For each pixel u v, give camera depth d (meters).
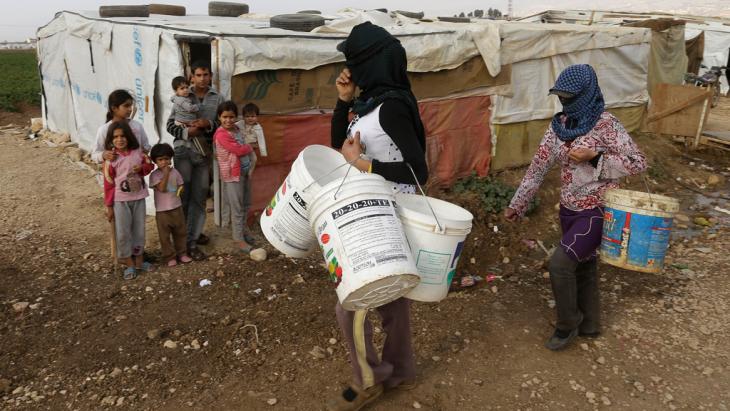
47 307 4.43
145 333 4.12
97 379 3.59
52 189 7.32
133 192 4.82
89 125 8.64
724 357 3.97
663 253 3.50
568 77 3.51
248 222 6.21
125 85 6.93
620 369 3.83
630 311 4.59
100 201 6.89
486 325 4.36
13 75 18.67
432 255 2.77
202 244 5.72
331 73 6.45
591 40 9.16
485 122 8.24
